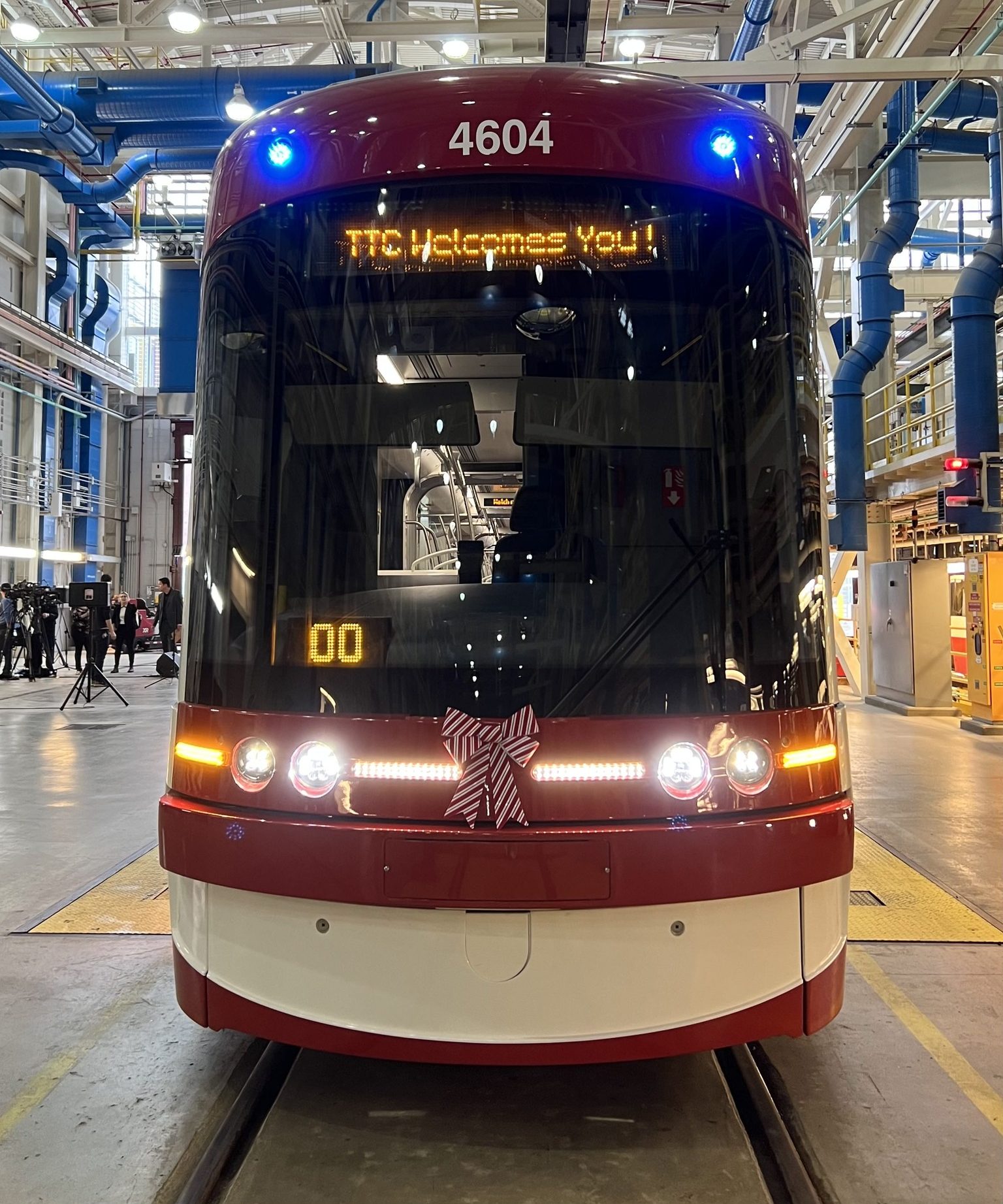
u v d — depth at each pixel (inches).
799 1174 89.2
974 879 185.5
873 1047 116.5
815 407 100.5
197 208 917.2
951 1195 87.1
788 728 90.7
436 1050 85.1
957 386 398.9
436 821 85.4
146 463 1008.9
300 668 91.9
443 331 95.5
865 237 510.9
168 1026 121.9
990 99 476.1
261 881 88.0
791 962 90.7
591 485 94.0
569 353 95.2
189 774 94.6
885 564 466.3
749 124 99.8
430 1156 93.4
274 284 97.7
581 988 85.1
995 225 407.8
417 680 89.4
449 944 85.2
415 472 96.0
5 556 697.6
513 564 92.8
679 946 86.3
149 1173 90.7
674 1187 88.4
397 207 95.7
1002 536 468.8
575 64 100.3
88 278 882.8
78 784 279.3
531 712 87.1
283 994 89.1
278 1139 96.4
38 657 606.5
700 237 96.1
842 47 512.1
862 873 189.2
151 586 997.8
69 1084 107.2
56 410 819.4
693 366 95.3
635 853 84.0
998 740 360.8
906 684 442.6
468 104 95.8
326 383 96.7
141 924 159.6
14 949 148.4
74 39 415.2
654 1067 111.9
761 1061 112.7
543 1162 92.4
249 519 97.0
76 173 658.8
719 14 443.2
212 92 490.0
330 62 597.3
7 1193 87.5
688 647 90.7
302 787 88.0
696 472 94.3
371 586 93.4
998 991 133.7
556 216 95.0
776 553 94.5
